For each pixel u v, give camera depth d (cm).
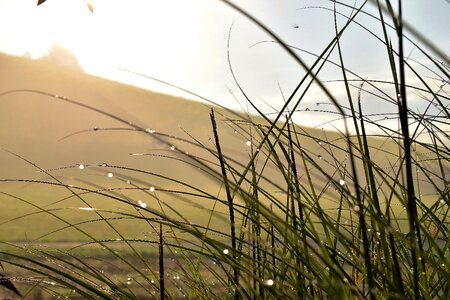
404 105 139
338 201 201
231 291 210
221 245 169
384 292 158
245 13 127
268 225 215
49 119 8275
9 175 6400
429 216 208
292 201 191
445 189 204
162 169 6412
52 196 4194
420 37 125
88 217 2997
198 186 4981
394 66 188
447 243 188
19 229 2645
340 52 183
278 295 171
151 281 225
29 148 7638
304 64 125
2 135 7769
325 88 125
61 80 9144
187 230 171
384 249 172
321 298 191
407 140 140
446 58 123
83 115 8450
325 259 165
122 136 8069
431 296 178
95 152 7669
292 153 199
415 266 149
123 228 2378
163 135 179
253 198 163
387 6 134
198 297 218
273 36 126
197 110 8906
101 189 196
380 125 221
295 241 170
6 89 8775
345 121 126
